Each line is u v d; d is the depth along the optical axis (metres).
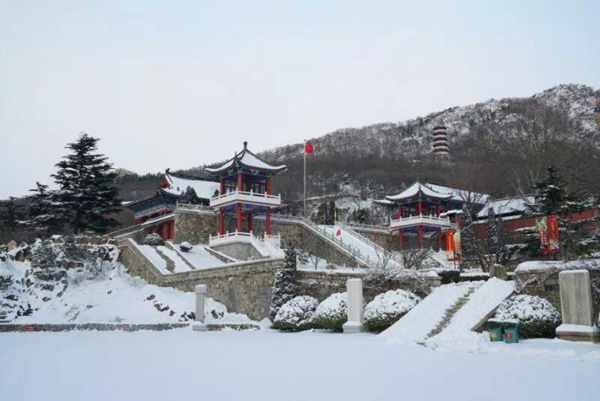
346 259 64.12
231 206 66.75
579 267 27.91
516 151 110.19
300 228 73.94
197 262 56.00
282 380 14.84
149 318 40.59
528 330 25.92
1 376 15.94
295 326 35.19
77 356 21.00
